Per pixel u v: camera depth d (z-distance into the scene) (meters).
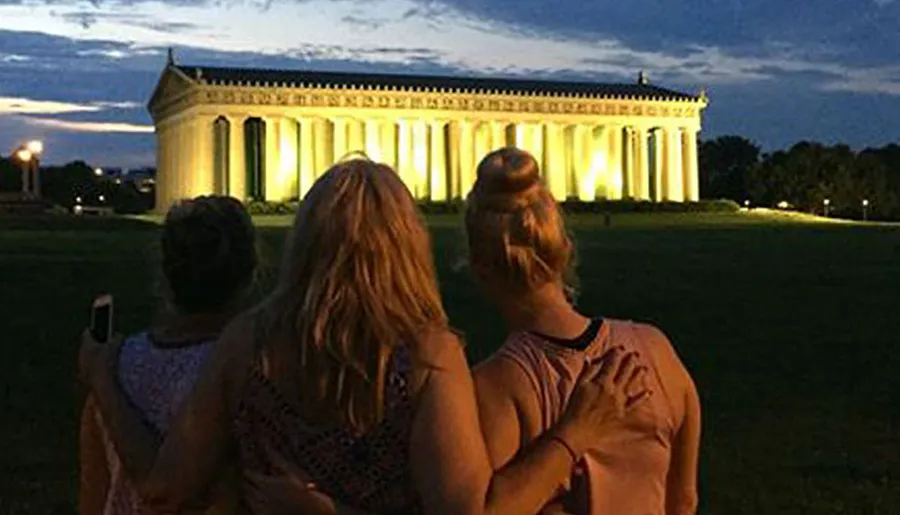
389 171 5.20
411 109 177.88
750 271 60.97
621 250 81.38
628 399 5.38
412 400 4.87
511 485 5.05
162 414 5.93
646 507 5.38
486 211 5.59
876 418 21.11
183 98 176.50
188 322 6.22
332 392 4.84
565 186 189.50
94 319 6.58
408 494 4.92
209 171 169.50
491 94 181.38
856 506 15.04
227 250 6.18
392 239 4.98
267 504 4.93
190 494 5.24
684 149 195.75
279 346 4.98
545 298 5.64
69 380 24.23
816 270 62.03
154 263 6.48
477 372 5.52
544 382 5.39
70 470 16.72
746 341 32.34
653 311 40.84
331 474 4.89
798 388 24.36
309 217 5.03
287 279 5.07
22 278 49.16
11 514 14.43
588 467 5.32
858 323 37.22
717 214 167.38
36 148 170.75
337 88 173.62
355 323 4.85
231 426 5.13
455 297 42.62
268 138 173.12
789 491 15.77
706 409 21.80
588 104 187.25
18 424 19.89
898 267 64.62
